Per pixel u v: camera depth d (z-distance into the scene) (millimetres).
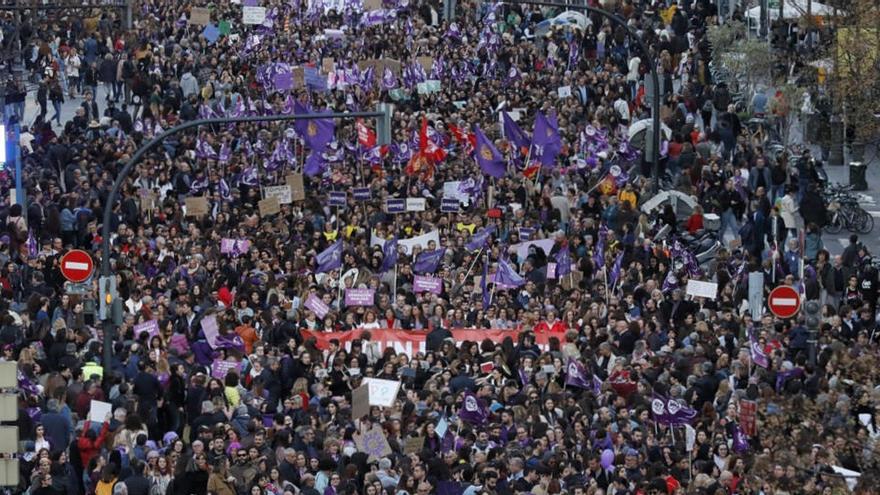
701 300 117062
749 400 93000
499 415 93875
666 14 190625
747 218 136875
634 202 141250
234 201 141625
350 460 88500
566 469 86625
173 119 160625
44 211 134500
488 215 133750
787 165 149250
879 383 93000
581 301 114188
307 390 99812
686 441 91375
